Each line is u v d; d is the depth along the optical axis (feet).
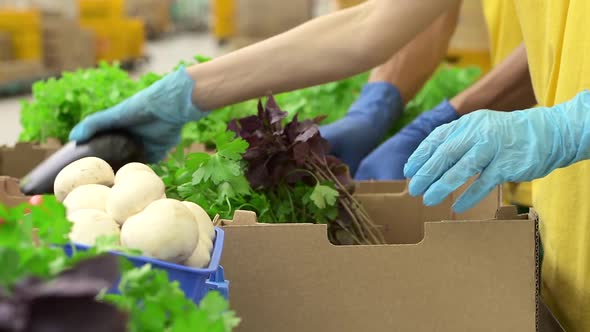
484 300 4.23
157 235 3.49
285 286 4.26
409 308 4.23
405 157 6.89
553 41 5.30
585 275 5.00
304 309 4.26
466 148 4.51
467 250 4.22
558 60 5.29
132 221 3.55
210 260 3.72
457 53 11.39
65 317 2.46
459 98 7.19
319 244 4.25
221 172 4.88
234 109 7.01
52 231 3.18
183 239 3.52
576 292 5.07
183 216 3.55
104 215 3.63
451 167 4.54
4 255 2.79
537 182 5.49
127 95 6.97
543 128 4.57
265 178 5.24
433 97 8.71
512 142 4.53
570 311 5.13
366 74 8.82
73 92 7.09
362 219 5.46
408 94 7.66
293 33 5.57
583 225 5.01
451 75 9.19
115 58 31.60
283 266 4.26
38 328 2.43
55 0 29.32
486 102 7.19
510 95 7.25
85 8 30.76
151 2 44.04
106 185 4.03
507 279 4.23
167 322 3.11
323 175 5.41
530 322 4.24
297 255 4.26
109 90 7.14
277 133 5.22
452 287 4.23
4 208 2.96
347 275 4.24
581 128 4.57
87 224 3.56
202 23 50.98
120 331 2.54
